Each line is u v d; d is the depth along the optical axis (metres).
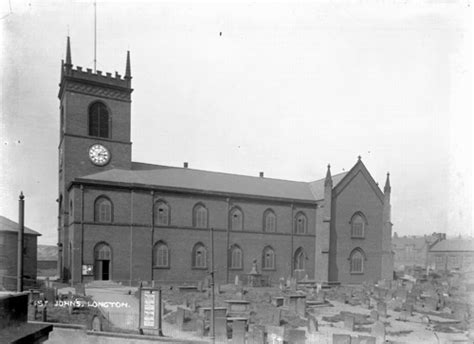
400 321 23.88
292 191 49.34
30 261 35.91
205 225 42.28
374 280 47.44
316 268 46.81
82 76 39.59
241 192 44.69
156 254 39.34
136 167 42.72
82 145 39.31
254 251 44.28
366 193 48.56
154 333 17.98
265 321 22.66
